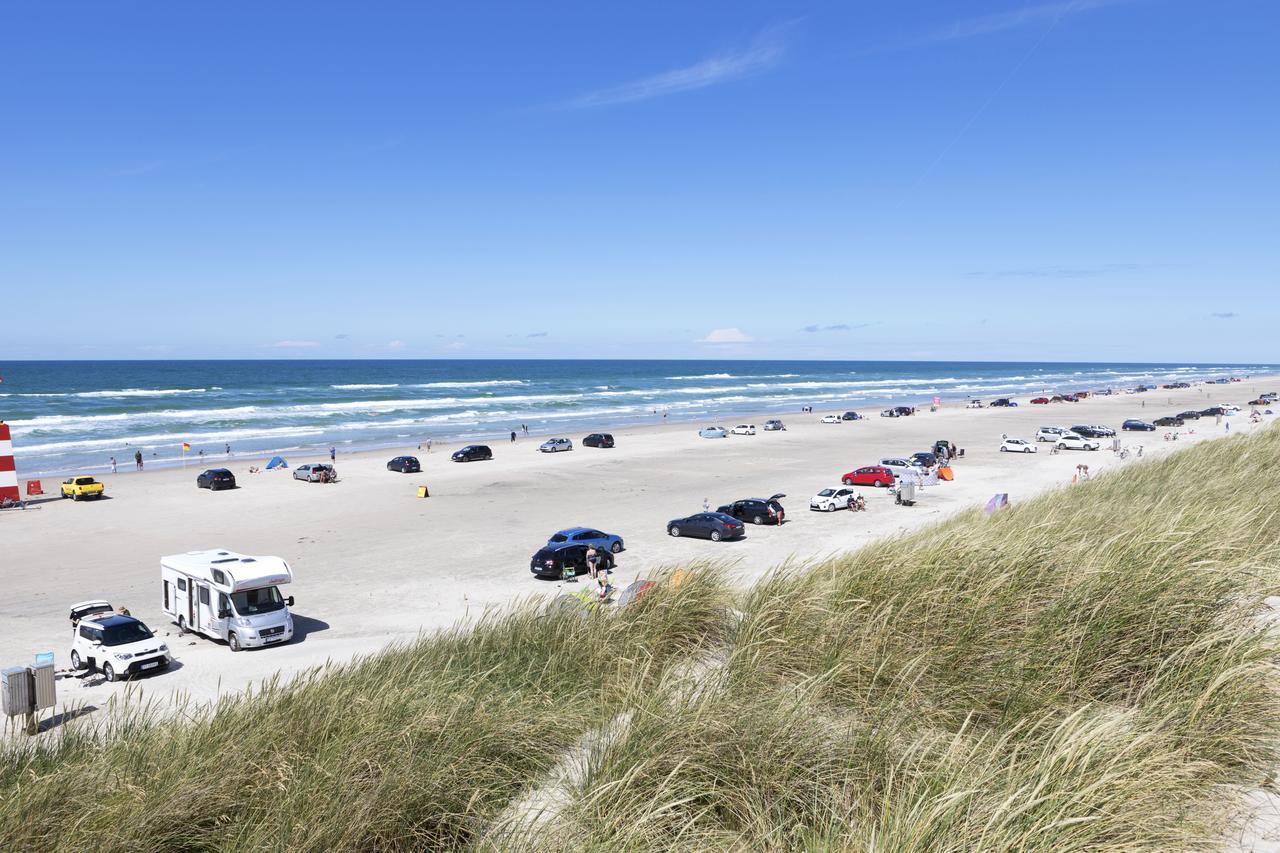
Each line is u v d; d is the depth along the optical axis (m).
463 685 7.85
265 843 5.41
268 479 56.75
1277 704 5.55
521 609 11.16
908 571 7.92
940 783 4.79
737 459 66.38
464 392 156.50
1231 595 6.94
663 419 104.88
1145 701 5.82
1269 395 133.25
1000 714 5.91
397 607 25.80
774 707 6.04
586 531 32.03
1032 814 4.35
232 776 6.31
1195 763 4.89
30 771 7.54
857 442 78.69
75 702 16.78
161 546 36.28
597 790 5.24
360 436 86.56
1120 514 12.06
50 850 5.71
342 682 8.74
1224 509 11.03
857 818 4.76
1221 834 4.49
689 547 33.72
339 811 5.53
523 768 6.39
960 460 63.84
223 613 21.84
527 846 5.01
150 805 5.89
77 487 48.44
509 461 65.62
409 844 5.50
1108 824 4.31
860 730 5.65
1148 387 184.75
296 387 165.62
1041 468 58.25
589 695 7.60
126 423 94.12
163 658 19.20
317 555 34.03
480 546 35.38
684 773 5.46
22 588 29.36
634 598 9.82
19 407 110.12
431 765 6.09
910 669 6.29
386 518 42.41
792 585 8.77
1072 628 6.46
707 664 7.94
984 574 7.48
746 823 5.05
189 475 58.66
